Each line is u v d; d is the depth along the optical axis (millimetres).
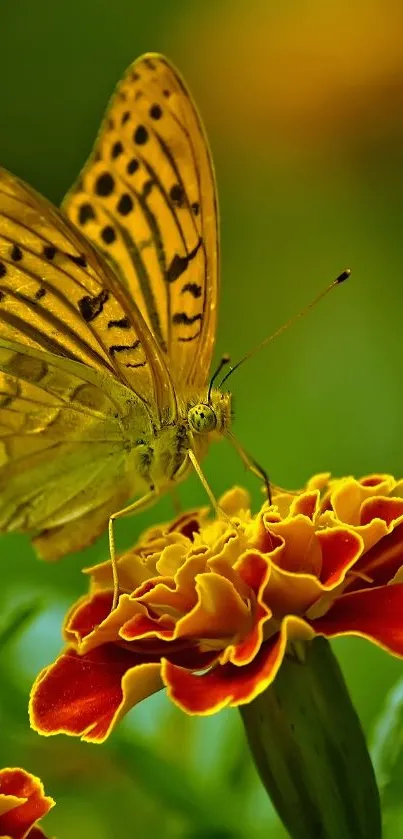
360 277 451
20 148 473
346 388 445
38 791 335
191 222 368
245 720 342
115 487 372
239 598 336
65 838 384
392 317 448
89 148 471
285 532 338
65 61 473
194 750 376
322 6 457
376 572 343
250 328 455
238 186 461
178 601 340
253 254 459
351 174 455
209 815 372
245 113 458
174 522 364
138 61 368
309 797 340
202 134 365
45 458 370
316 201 456
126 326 364
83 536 374
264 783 342
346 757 340
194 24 471
